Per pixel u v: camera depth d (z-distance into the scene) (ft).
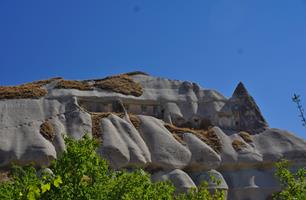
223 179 191.42
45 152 174.40
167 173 187.52
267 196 192.54
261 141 212.64
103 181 86.02
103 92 214.90
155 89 225.56
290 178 86.07
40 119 192.95
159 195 96.99
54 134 186.29
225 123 221.05
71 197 80.23
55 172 83.41
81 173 83.10
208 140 206.39
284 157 203.00
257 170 201.05
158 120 210.59
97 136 190.60
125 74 232.73
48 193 78.95
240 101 227.20
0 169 171.22
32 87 209.87
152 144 195.52
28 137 181.27
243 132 216.54
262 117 224.94
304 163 202.69
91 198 81.30
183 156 193.88
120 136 192.34
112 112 209.36
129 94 218.18
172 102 221.25
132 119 205.67
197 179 191.31
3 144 177.27
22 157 173.06
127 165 183.52
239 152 203.10
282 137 213.05
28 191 43.80
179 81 233.14
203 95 228.02
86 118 196.34
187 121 218.59
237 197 191.01
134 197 86.94
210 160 196.13
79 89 213.05
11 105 198.08
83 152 84.07
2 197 79.05
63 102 203.62
